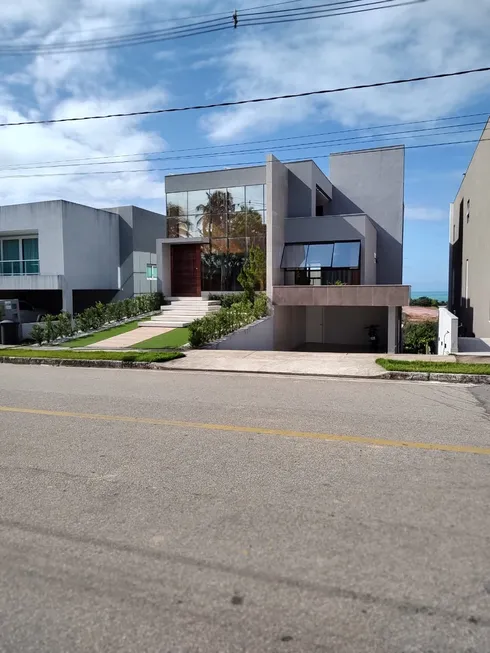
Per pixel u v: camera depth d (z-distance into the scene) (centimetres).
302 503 387
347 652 231
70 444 541
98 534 344
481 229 1725
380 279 2269
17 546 330
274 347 1855
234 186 2016
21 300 2398
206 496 402
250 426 602
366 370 1003
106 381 941
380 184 2259
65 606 268
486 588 278
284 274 1997
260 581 287
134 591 280
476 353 1230
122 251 2648
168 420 635
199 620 254
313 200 2025
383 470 453
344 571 296
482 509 373
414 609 261
